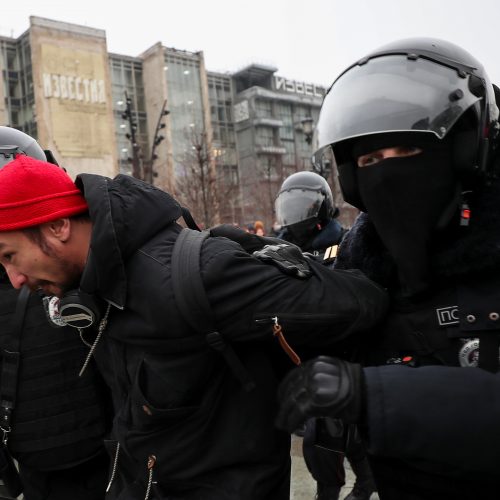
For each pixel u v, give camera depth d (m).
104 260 1.21
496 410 0.92
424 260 1.14
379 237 1.30
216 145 53.16
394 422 0.92
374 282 1.29
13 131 2.35
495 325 1.09
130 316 1.28
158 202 1.30
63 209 1.33
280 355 1.40
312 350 1.36
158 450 1.32
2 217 1.28
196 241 1.26
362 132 1.13
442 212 1.13
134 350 1.32
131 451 1.36
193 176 23.20
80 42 41.81
